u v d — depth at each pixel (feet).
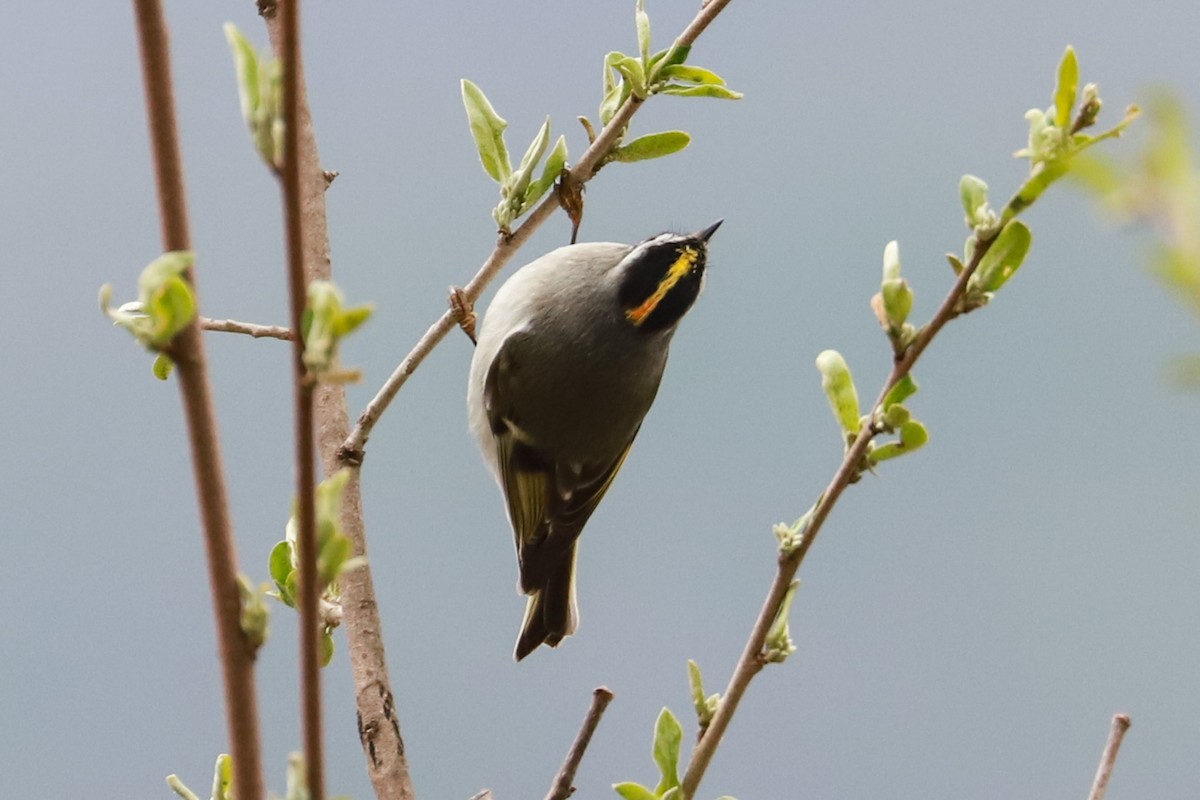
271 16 25.85
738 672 16.61
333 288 10.38
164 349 10.96
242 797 11.17
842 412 17.26
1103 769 17.69
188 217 11.49
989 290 16.65
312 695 10.92
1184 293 7.38
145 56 11.45
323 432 25.48
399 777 22.26
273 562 23.39
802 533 16.69
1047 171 15.76
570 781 16.76
